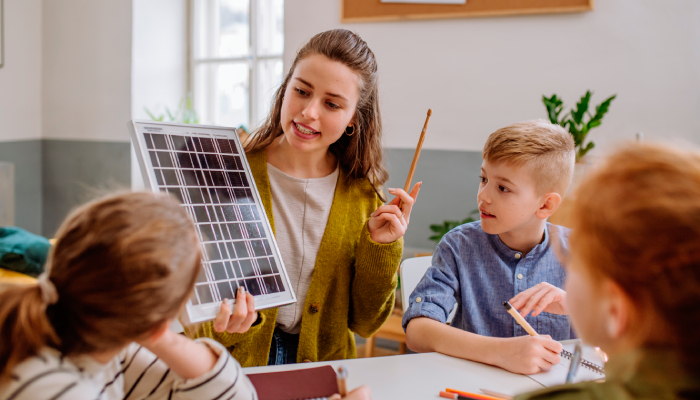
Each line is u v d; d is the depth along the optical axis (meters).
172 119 3.13
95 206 0.56
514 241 1.14
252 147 1.14
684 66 2.02
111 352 0.57
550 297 0.98
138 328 0.54
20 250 1.90
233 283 0.81
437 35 2.38
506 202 1.03
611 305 0.44
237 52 3.36
